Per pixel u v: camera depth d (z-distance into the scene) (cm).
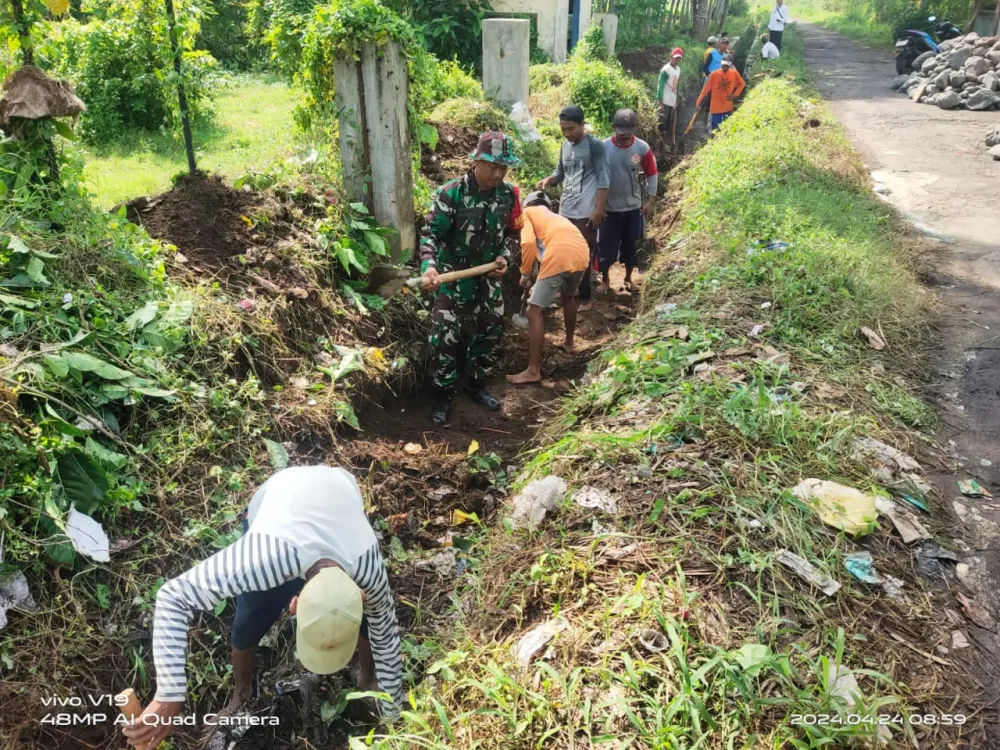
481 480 451
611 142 705
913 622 304
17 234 399
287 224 541
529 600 318
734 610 296
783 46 2294
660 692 260
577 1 1620
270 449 403
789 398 426
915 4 2692
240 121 973
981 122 1274
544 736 252
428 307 595
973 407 455
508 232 520
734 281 563
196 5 742
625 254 743
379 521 403
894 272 604
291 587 284
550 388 579
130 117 888
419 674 325
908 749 253
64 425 341
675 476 362
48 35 479
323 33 552
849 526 337
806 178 841
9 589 303
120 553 337
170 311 418
